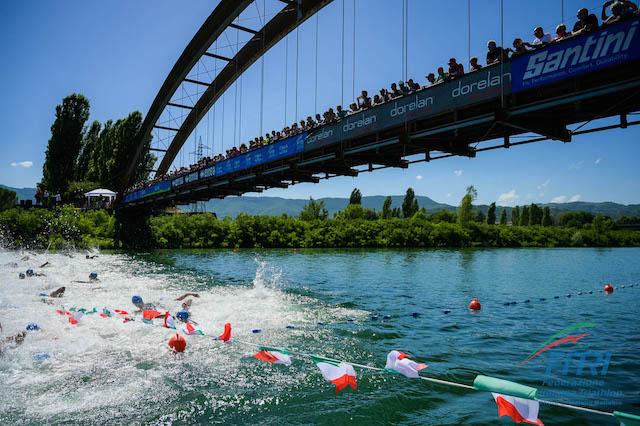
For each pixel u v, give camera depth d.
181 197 35.62
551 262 41.34
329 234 66.00
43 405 6.49
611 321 13.30
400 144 13.85
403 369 4.57
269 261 38.41
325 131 17.12
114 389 7.11
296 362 8.56
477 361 8.80
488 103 11.55
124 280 21.84
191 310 13.19
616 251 67.25
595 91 9.04
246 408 6.47
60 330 10.22
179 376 7.71
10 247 46.38
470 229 76.81
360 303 16.17
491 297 18.30
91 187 68.94
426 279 25.08
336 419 6.11
